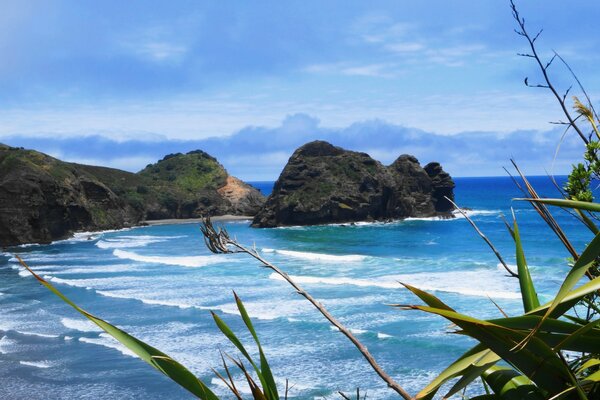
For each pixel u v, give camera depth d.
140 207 121.62
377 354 25.33
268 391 1.57
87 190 107.44
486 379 1.48
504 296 36.75
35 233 85.44
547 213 1.81
